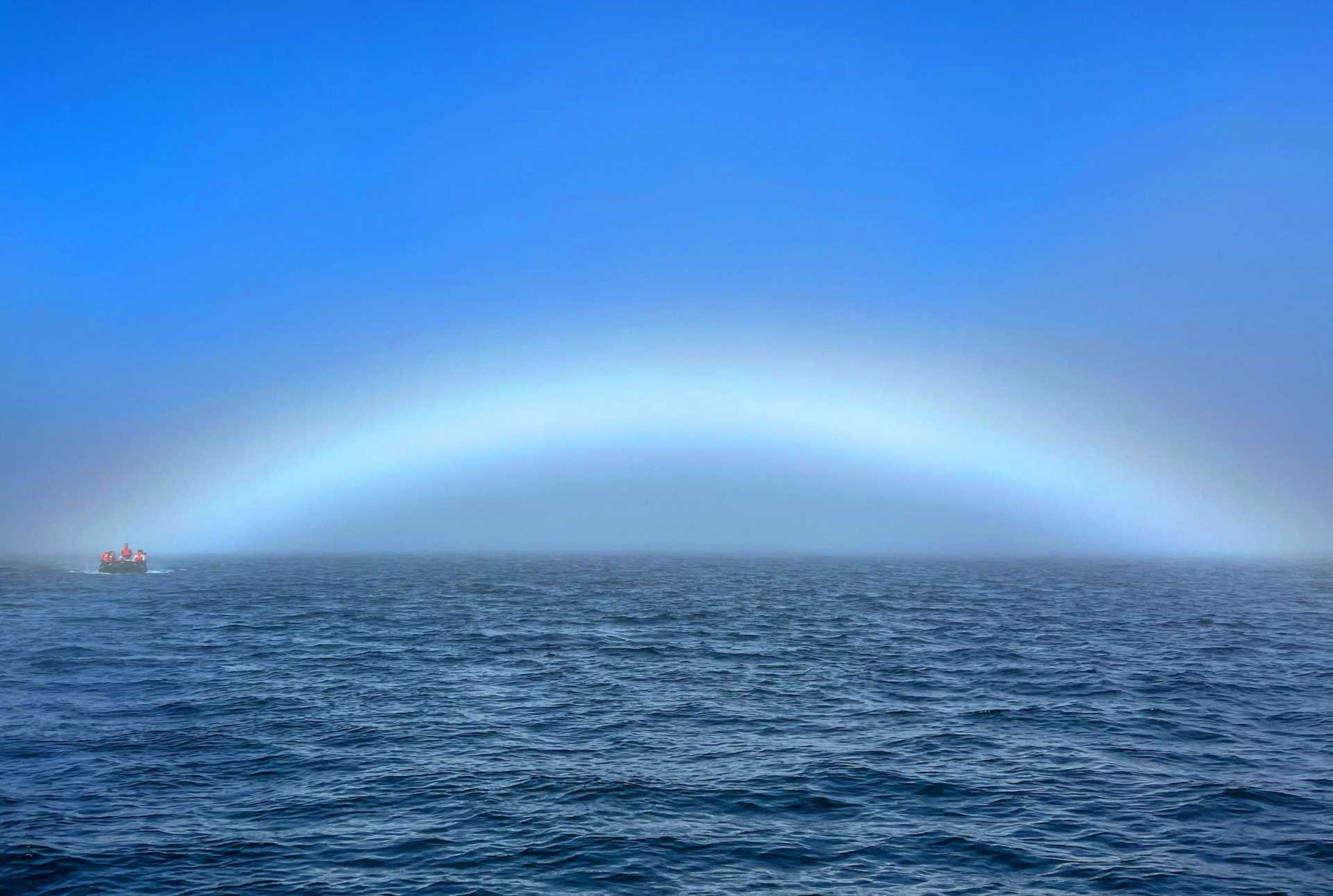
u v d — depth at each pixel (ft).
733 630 215.92
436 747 91.09
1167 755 87.76
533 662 156.35
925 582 485.97
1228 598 349.61
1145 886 55.62
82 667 145.38
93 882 55.77
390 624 229.04
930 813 69.87
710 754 88.74
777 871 58.13
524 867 58.65
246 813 69.31
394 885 55.67
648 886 55.62
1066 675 139.33
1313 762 85.10
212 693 121.39
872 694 122.93
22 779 78.07
